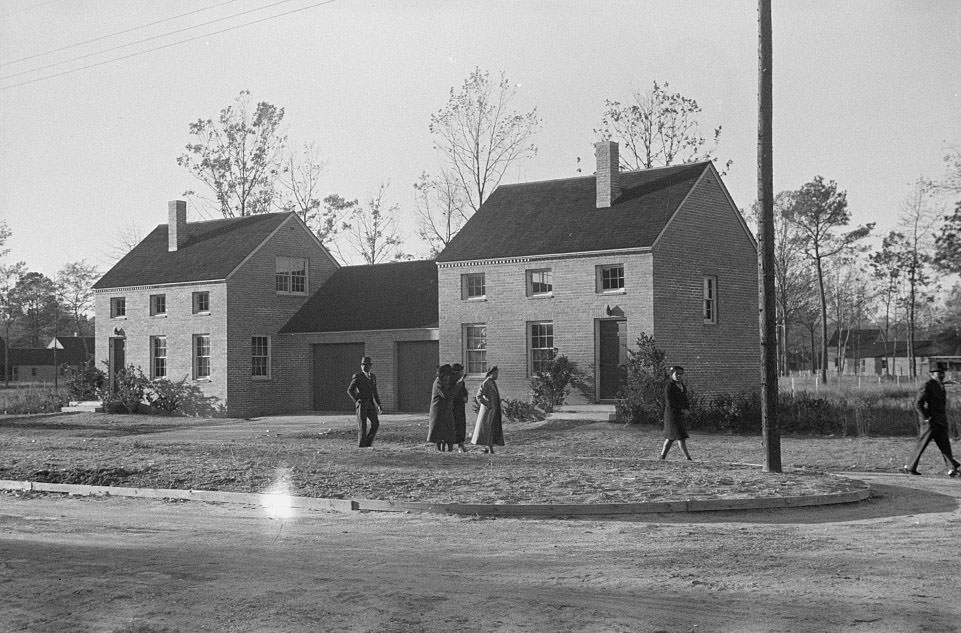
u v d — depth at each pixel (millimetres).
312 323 38219
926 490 15500
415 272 39281
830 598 8109
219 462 18375
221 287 37531
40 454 20656
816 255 63875
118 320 41219
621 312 29547
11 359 104125
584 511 12992
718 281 32250
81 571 9539
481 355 32625
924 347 91625
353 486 15078
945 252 46656
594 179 34250
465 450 22047
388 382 35750
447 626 7375
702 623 7391
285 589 8609
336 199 59000
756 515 12953
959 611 7668
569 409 29594
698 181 31469
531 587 8625
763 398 17375
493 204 35219
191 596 8422
